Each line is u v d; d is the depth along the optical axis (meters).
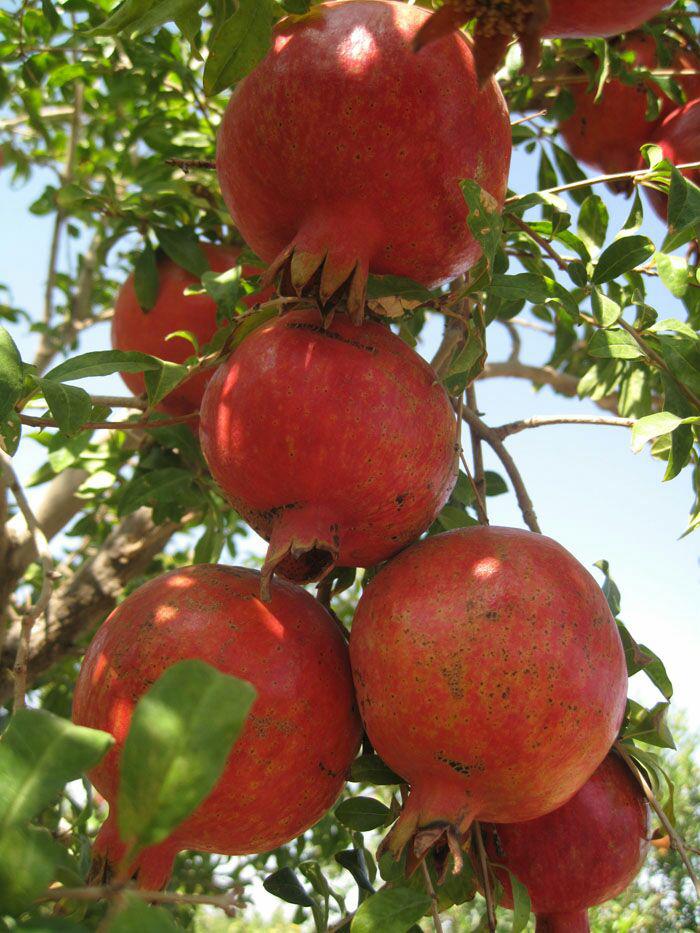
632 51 0.48
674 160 0.48
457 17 0.22
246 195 0.29
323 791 0.29
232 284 0.34
